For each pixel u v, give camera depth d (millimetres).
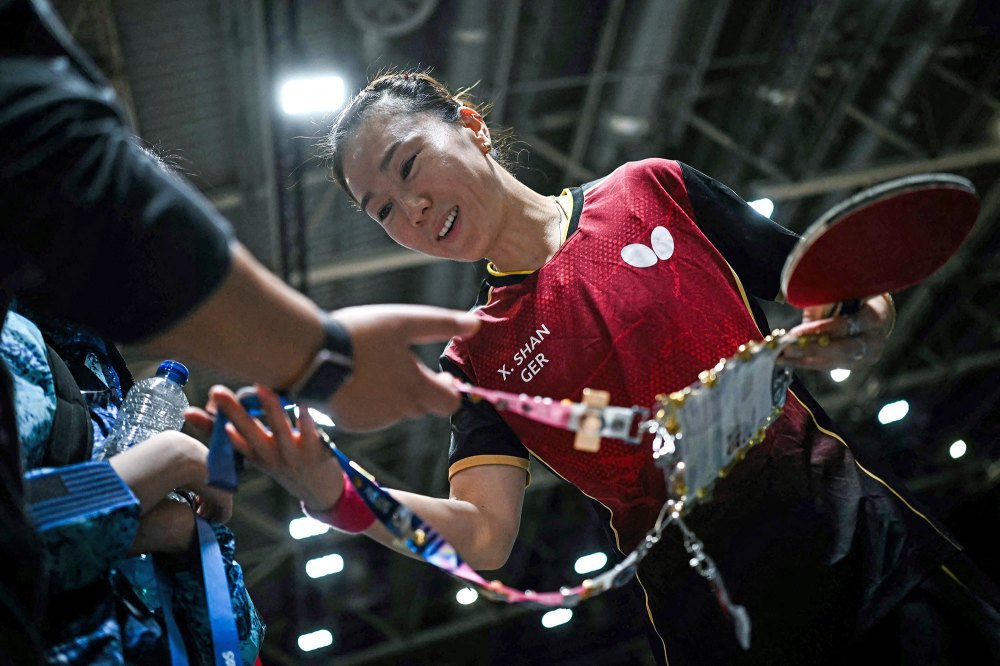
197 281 1196
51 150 1133
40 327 1706
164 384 1887
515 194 2061
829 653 1874
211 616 1539
